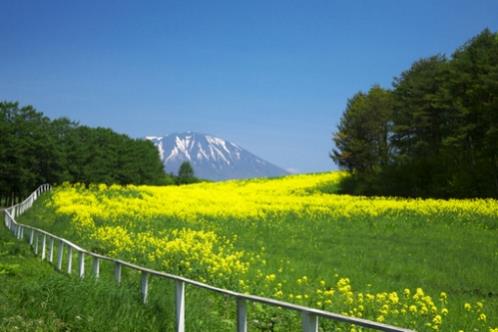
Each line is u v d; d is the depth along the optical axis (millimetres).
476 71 54594
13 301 10664
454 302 13211
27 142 86125
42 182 88062
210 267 15242
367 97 71125
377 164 69188
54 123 113938
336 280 15844
